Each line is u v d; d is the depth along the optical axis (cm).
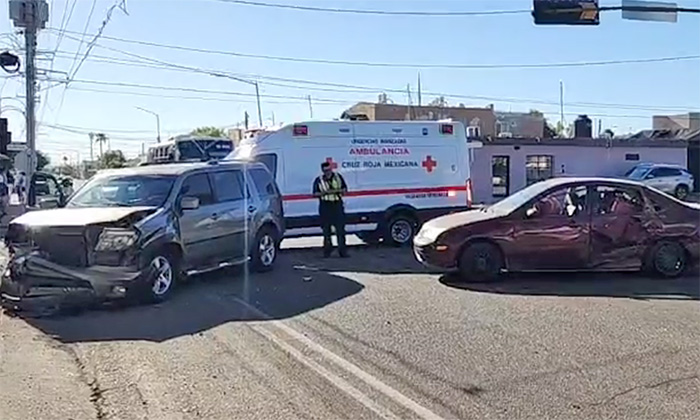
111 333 829
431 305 966
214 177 1195
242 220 1227
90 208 1047
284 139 1630
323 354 726
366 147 1681
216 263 1168
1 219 2528
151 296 996
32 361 718
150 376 662
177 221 1066
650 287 1095
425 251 1170
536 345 754
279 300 1016
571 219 1158
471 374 656
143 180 1115
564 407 568
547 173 4019
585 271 1212
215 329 841
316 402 585
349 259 1462
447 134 1755
